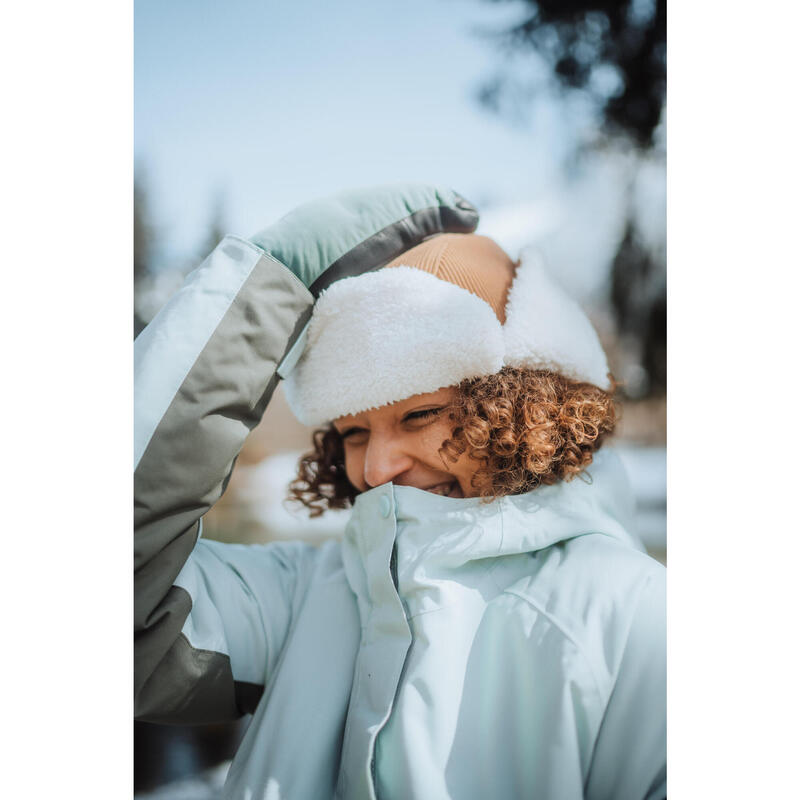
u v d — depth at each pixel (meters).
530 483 0.85
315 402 0.85
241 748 0.85
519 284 0.86
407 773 0.74
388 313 0.80
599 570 0.79
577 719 0.73
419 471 0.87
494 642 0.79
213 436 0.79
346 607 0.90
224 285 0.81
